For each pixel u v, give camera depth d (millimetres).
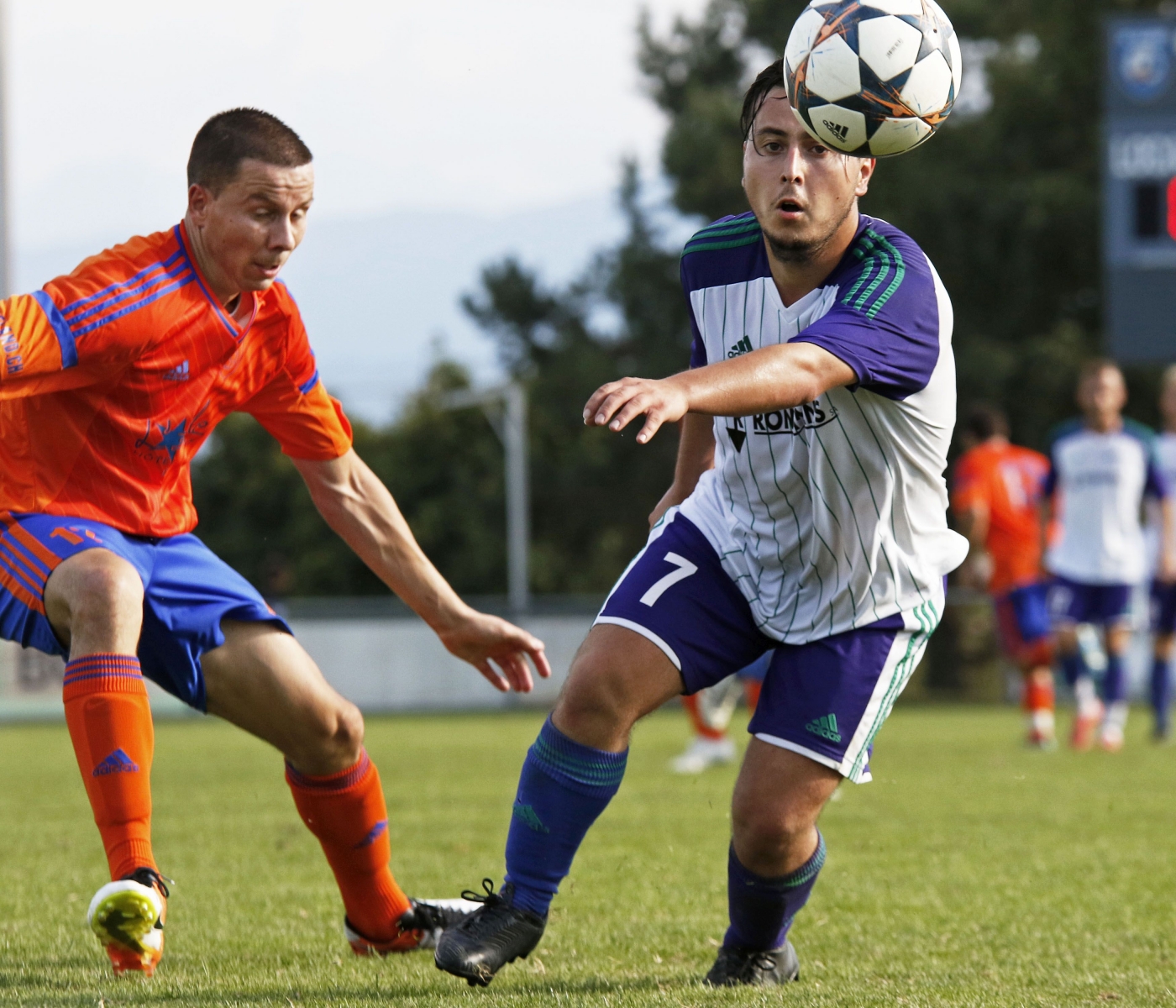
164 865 21312
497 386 124312
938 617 13219
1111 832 24625
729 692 37000
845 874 20234
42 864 21484
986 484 43969
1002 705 78188
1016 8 116062
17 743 52344
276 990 12703
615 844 23188
